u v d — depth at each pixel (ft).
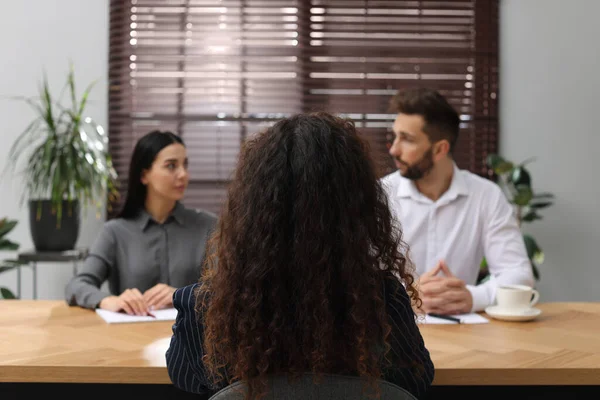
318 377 3.10
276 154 3.26
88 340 5.35
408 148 7.57
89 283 7.39
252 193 3.22
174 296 3.60
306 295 3.11
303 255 3.12
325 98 12.51
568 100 12.65
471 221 7.99
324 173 3.19
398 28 12.49
